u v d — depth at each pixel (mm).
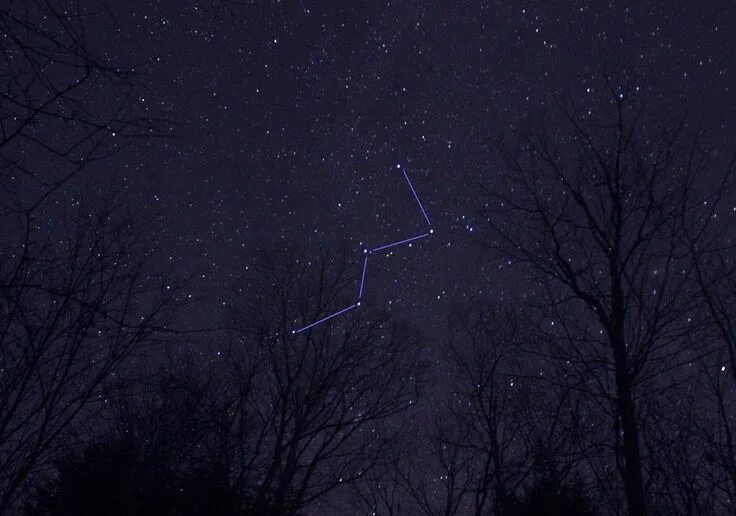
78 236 7875
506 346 16141
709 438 9555
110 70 3822
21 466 7387
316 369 17500
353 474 17266
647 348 9891
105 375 7574
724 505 9508
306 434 16562
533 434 14195
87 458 11070
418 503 18406
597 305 10508
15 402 7195
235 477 14148
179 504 12336
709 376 9766
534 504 11672
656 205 10359
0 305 6492
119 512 10898
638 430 10445
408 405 18125
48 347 7301
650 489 10586
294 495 15477
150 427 11594
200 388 12383
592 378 10930
